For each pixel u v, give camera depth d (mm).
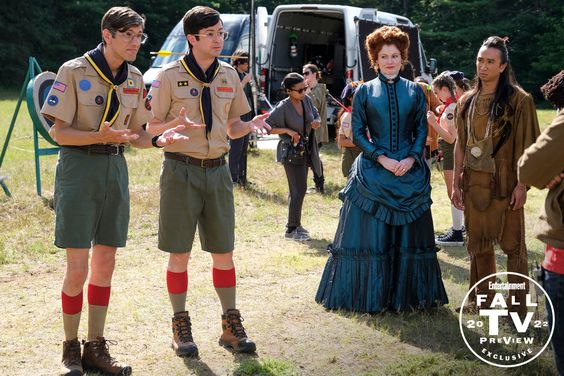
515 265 5203
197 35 4559
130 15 4121
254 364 4484
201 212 4738
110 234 4309
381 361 4641
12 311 5590
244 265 6859
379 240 5453
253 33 14562
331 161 13656
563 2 39781
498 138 5059
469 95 5199
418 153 5422
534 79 39906
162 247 4699
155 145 4449
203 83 4613
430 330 5145
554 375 4434
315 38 18422
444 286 6180
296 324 5262
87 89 4141
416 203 5438
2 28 39750
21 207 8992
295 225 8164
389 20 17141
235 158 10672
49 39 41656
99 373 4371
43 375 4387
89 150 4180
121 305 5668
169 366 4527
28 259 7117
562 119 3230
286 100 8008
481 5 40094
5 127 17562
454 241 7844
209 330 5168
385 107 5430
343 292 5512
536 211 9555
